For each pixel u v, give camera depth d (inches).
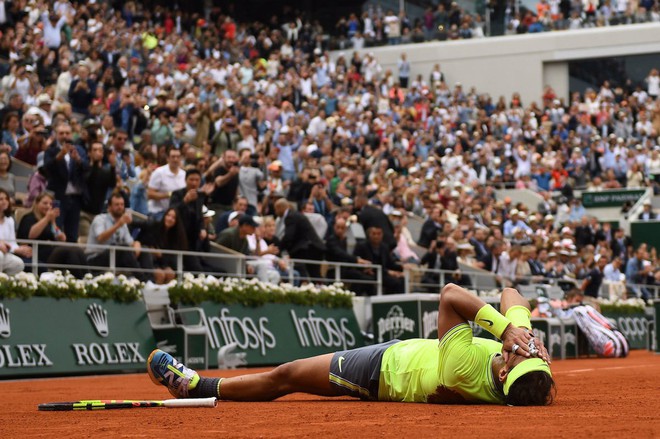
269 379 577.0
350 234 1696.6
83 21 2438.5
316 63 3088.1
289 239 1488.7
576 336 1696.6
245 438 387.5
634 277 2368.4
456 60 3649.1
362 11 3644.2
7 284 1061.1
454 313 525.3
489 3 3708.2
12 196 1354.6
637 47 3592.5
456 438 368.8
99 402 550.9
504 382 511.5
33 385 920.9
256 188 1679.4
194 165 1679.4
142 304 1208.8
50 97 1828.2
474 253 1957.4
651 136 3309.5
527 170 2957.7
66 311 1115.3
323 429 414.9
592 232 2603.3
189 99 2230.6
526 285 1800.0
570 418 442.3
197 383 584.4
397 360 550.3
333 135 2561.5
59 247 1154.7
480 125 3100.4
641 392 655.1
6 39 2110.0
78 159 1294.3
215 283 1285.7
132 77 2269.9
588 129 3221.0
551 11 3681.1
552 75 3661.4
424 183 2317.9
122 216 1197.7
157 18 3004.4
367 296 1560.0
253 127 2203.5
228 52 3006.9
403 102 3176.7
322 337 1427.2
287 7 3526.1
